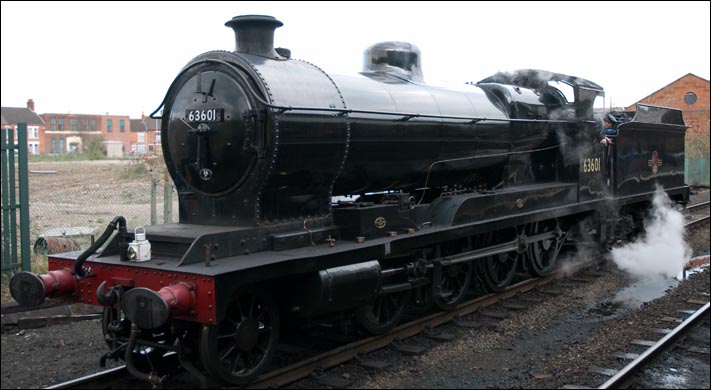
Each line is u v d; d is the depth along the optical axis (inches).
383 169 268.4
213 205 227.8
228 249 206.1
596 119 403.5
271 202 222.5
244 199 218.5
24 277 206.5
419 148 278.5
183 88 230.4
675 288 355.3
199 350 192.2
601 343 254.7
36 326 288.2
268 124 209.6
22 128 329.4
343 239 245.8
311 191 235.9
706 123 1055.6
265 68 218.2
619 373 213.0
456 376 220.7
